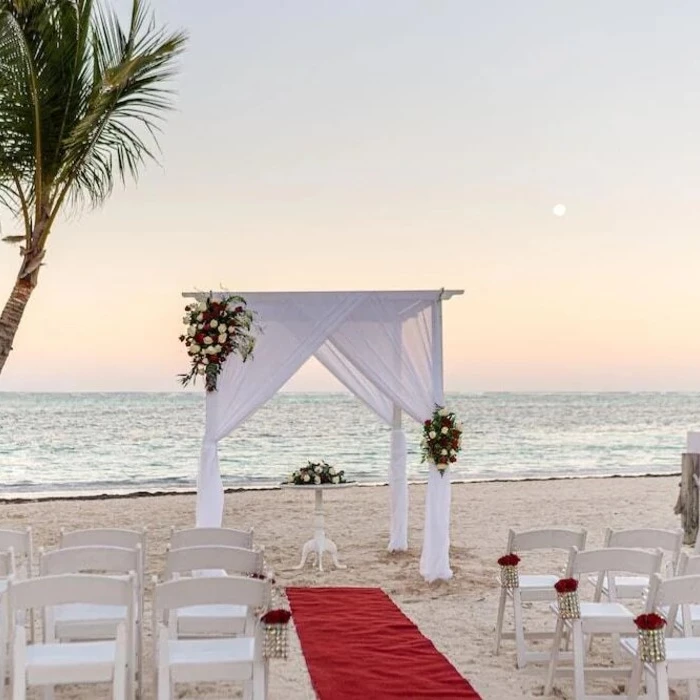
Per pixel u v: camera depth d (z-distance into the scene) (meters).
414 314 8.59
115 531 5.31
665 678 3.62
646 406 59.22
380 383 8.46
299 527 12.06
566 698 4.92
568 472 26.42
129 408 50.22
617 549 4.55
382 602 7.35
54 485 22.97
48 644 4.31
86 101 7.61
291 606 7.19
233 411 8.17
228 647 3.98
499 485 18.66
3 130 7.38
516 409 55.56
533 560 9.48
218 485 8.09
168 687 3.53
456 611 7.13
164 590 3.78
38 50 7.16
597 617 4.80
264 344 8.27
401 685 5.07
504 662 5.65
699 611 5.04
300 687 5.09
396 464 9.94
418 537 11.09
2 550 5.61
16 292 7.56
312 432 38.06
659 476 21.70
